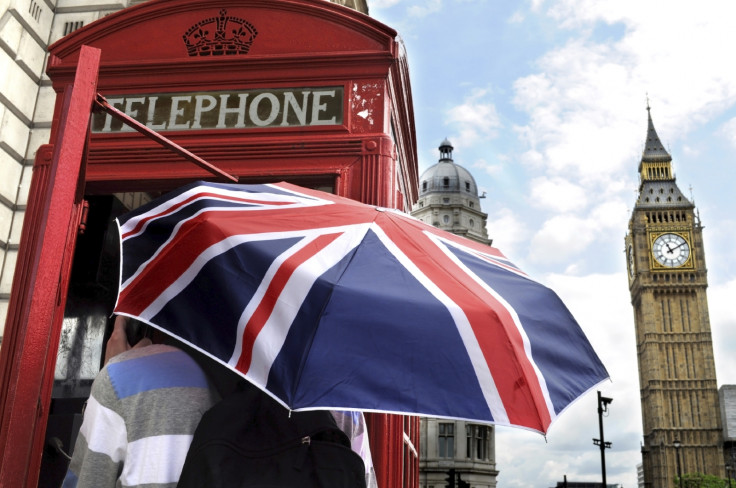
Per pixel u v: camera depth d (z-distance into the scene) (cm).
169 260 133
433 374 112
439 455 5400
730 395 10506
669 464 10012
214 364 134
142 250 139
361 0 844
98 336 320
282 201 155
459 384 113
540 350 130
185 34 318
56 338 238
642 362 11325
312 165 288
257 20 317
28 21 449
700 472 9894
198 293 125
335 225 141
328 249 130
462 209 7075
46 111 457
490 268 156
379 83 301
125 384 124
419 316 118
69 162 160
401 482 258
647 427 11100
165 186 298
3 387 262
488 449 5553
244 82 304
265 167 290
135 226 145
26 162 444
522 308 139
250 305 118
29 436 140
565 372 133
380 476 244
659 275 10981
